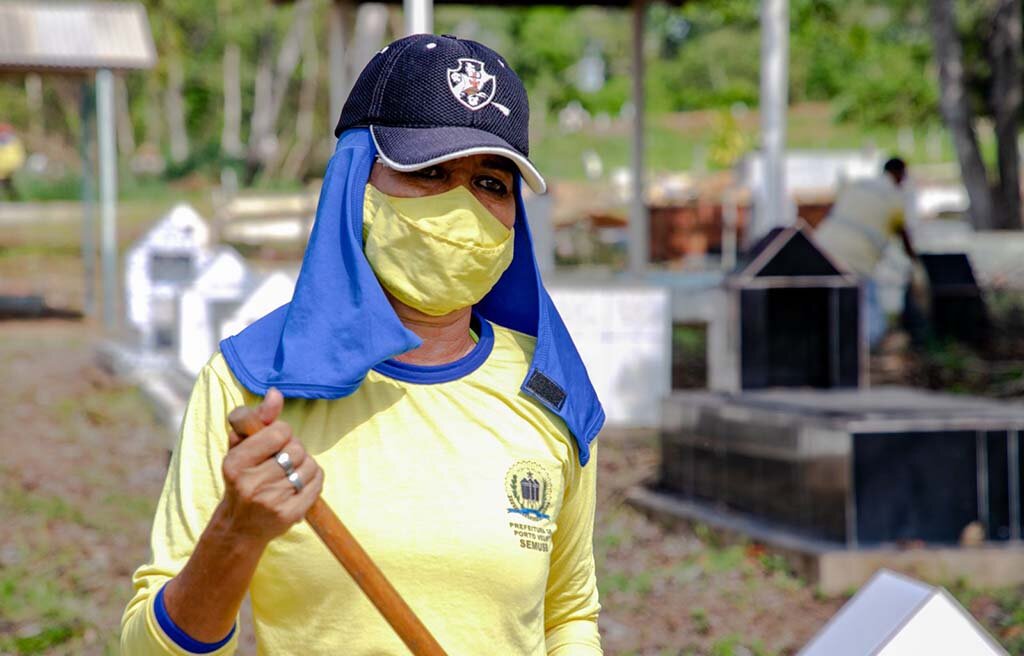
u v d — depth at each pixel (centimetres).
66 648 550
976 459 632
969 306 1162
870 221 1104
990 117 2092
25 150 4972
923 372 1098
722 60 6731
